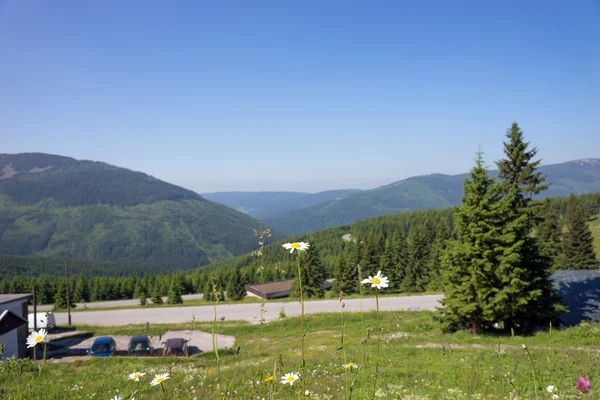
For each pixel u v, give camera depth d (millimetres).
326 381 9797
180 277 90062
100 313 51031
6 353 24922
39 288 86375
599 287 29797
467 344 19531
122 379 14141
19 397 6082
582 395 5117
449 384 8602
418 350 16812
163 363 22391
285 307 48312
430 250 72125
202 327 37844
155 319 45312
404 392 7738
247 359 19766
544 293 23578
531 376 7016
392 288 71250
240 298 70250
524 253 23203
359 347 18609
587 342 17641
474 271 22406
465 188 24172
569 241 62625
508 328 23578
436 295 52000
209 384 10836
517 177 28453
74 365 21672
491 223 23234
